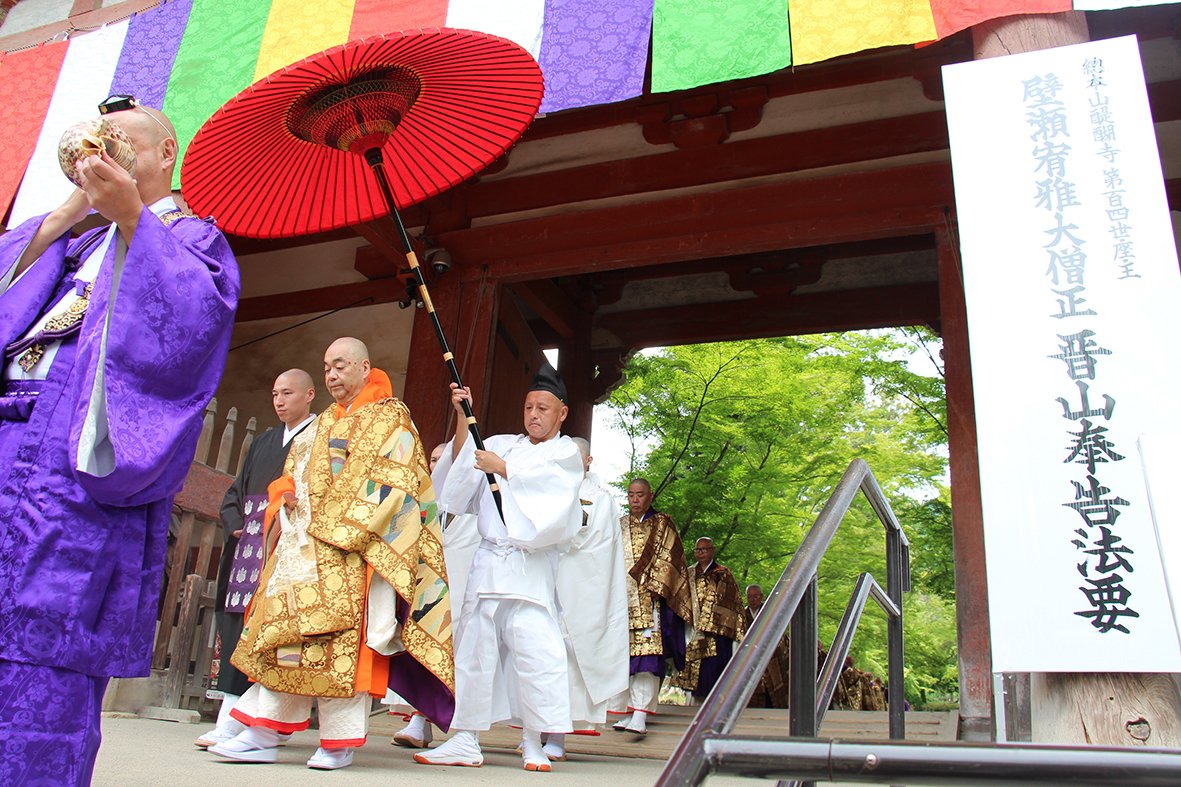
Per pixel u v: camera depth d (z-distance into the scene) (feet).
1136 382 10.36
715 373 55.06
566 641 19.08
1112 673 9.68
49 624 5.78
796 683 6.35
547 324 44.27
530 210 30.12
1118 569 9.71
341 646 12.44
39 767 5.62
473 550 20.70
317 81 12.45
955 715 24.54
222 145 12.69
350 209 14.38
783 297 41.09
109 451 6.16
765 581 54.95
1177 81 25.03
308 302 33.01
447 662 13.15
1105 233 11.12
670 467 55.52
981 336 10.96
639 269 41.50
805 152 27.32
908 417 56.95
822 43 15.74
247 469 17.29
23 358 6.59
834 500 7.00
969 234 11.53
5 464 6.14
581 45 17.46
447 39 12.30
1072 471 10.16
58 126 21.39
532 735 14.78
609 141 29.99
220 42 20.65
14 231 7.06
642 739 23.00
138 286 6.23
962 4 14.53
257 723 12.52
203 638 21.18
